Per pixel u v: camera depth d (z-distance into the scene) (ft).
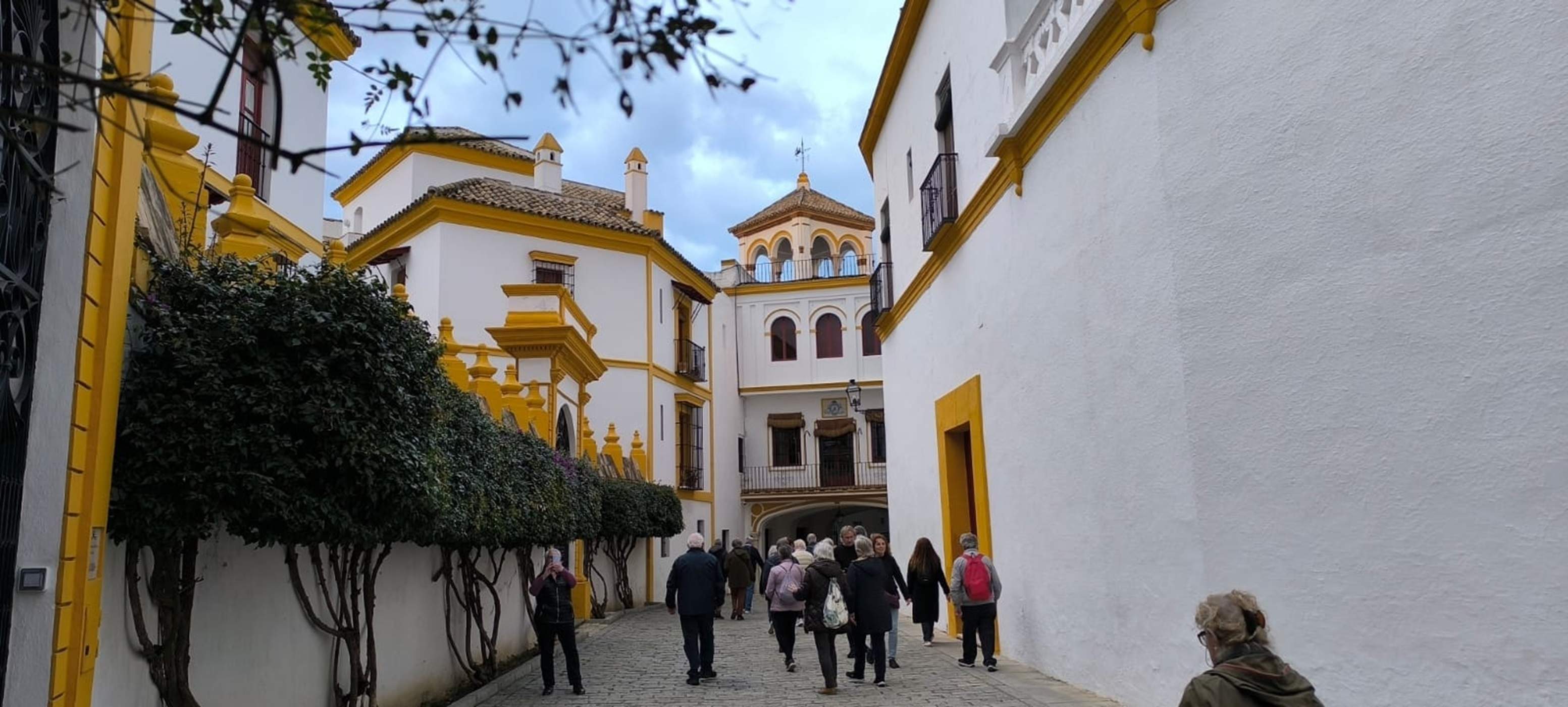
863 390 133.90
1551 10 16.85
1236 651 12.75
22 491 14.47
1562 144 16.58
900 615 65.00
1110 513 29.43
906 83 59.57
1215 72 23.82
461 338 93.04
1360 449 19.72
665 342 112.78
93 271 15.51
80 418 15.14
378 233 100.53
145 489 17.24
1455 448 17.95
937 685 35.58
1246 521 22.52
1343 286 20.22
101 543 15.89
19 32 13.20
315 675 25.23
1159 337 25.85
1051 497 34.55
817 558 35.99
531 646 52.65
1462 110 18.10
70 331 15.03
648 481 94.12
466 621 38.86
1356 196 20.01
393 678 31.30
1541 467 16.61
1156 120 25.85
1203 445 23.95
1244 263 22.75
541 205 101.55
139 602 17.66
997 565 41.50
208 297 19.25
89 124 15.14
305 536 19.61
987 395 42.45
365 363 20.52
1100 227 29.55
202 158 48.47
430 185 109.60
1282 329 21.65
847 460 134.31
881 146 68.80
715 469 125.49
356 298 20.93
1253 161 22.59
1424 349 18.57
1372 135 19.72
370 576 27.63
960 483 49.75
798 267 148.77
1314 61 21.09
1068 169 32.14
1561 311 16.46
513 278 97.25
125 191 16.38
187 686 18.60
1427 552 18.35
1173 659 25.52
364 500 21.09
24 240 14.07
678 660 48.67
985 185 40.63
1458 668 17.72
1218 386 23.48
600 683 40.81
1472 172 17.87
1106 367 29.35
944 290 50.24
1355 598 19.70
